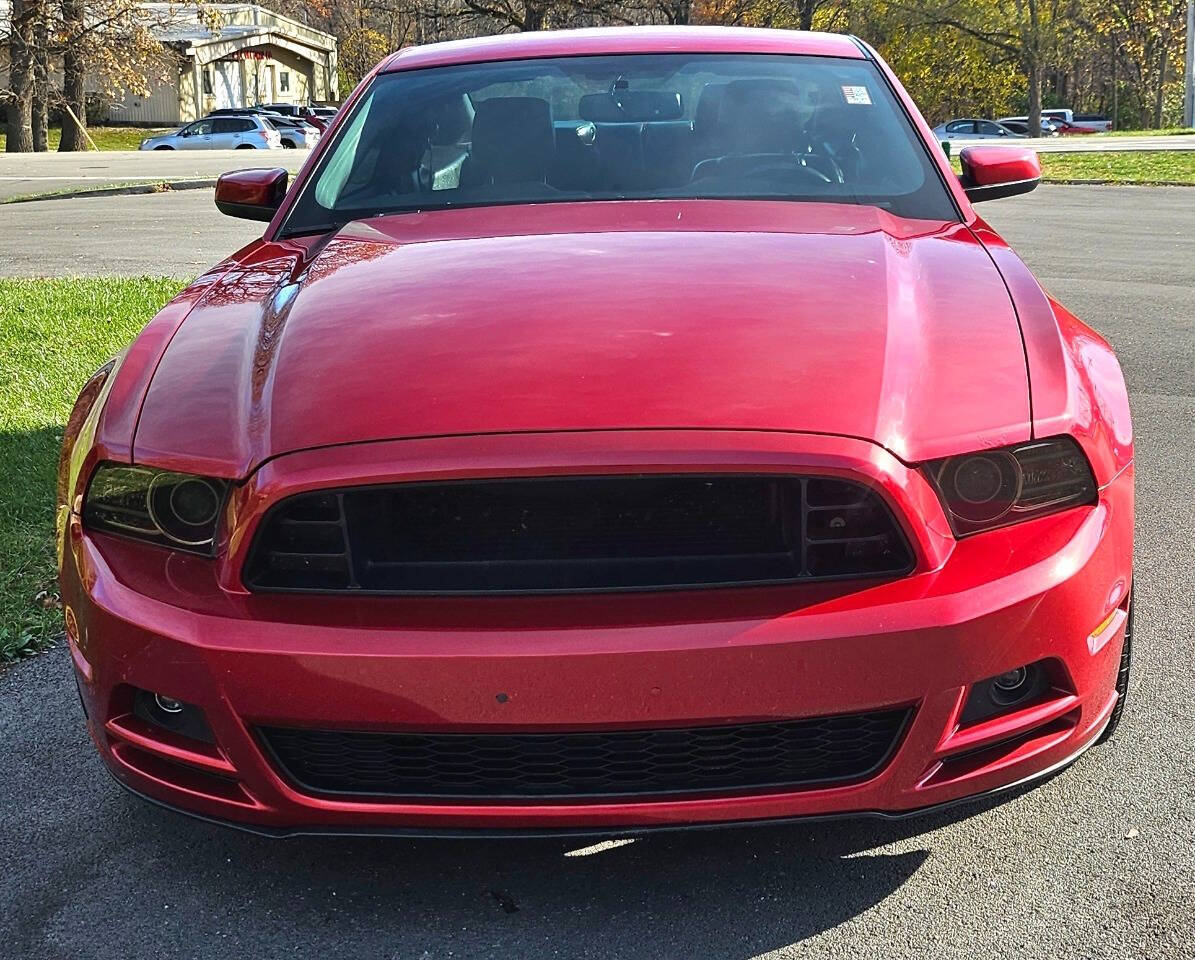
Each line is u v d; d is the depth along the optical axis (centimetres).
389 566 201
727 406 203
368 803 204
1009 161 346
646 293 239
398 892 228
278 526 203
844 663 193
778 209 297
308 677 195
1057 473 212
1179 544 397
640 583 197
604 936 214
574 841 242
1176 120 6431
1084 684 213
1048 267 986
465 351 221
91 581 216
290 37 5819
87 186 1834
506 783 203
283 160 2625
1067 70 6309
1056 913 216
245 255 304
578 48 363
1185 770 262
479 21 6128
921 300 242
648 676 190
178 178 1997
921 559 199
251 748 202
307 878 233
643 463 194
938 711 199
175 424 221
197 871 236
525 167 325
